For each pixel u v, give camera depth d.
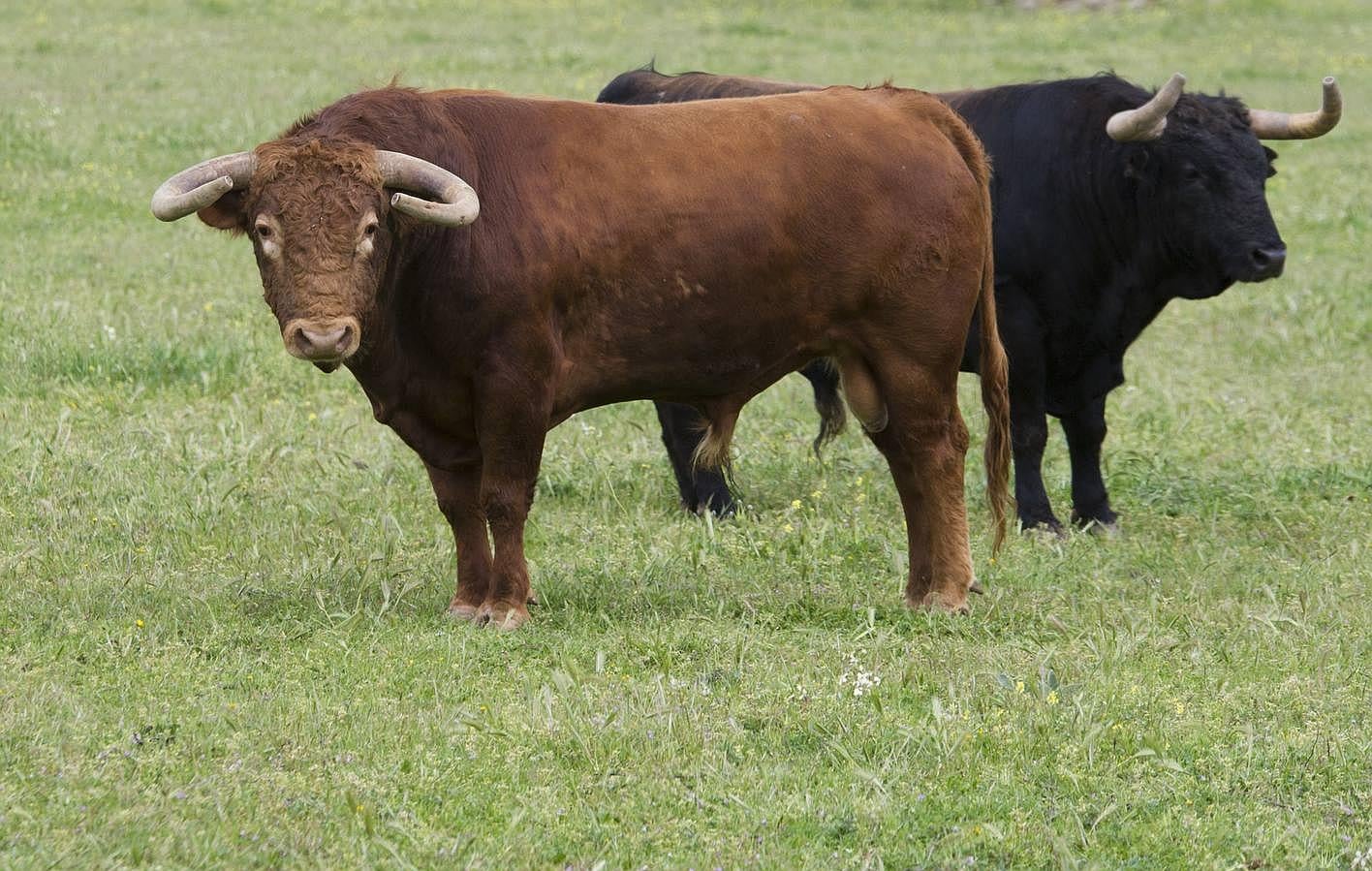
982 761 9.91
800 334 12.67
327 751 9.63
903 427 12.97
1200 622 12.73
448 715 10.27
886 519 15.57
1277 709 10.87
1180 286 15.78
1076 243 15.40
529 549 14.24
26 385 18.00
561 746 9.85
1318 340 22.95
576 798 9.23
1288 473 16.91
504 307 11.71
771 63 40.75
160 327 20.58
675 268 12.14
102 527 13.85
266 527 14.18
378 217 11.12
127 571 12.91
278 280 10.98
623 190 12.05
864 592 13.43
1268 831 9.12
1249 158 15.20
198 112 32.97
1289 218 29.95
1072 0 53.84
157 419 17.08
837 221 12.45
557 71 38.81
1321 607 13.05
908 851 8.79
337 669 11.02
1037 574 13.95
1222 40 48.16
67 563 13.03
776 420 18.91
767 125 12.50
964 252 12.81
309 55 39.72
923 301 12.70
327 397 18.66
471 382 11.97
